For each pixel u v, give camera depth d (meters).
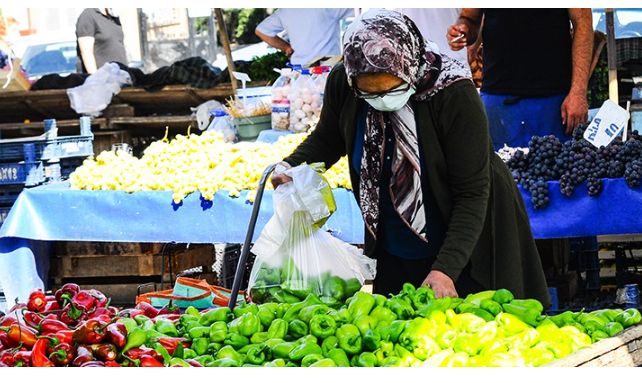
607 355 2.37
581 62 5.37
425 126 2.98
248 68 9.06
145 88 9.12
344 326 2.57
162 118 9.11
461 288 3.28
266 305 2.80
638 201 4.50
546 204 4.62
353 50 2.82
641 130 6.20
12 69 9.65
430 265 3.23
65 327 2.71
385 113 3.06
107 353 2.45
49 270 5.66
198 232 5.14
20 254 5.38
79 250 5.62
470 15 5.69
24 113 9.59
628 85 8.59
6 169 5.82
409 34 2.85
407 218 3.12
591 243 5.95
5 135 9.52
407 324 2.52
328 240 3.19
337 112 3.31
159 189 5.25
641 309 5.19
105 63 9.66
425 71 2.95
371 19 2.84
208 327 2.76
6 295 5.33
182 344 2.62
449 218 3.12
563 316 2.70
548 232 4.66
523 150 4.95
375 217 3.21
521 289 3.29
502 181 3.29
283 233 3.16
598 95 7.93
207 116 8.63
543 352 2.38
